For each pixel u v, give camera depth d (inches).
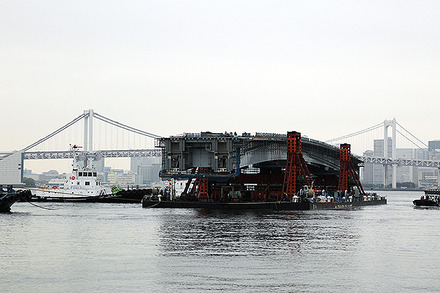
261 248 3597.4
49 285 2637.8
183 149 6737.2
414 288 2637.8
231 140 6771.7
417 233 4522.6
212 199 7293.3
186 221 5191.9
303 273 2886.3
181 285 2637.8
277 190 7672.2
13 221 5064.0
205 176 6811.0
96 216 5689.0
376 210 7514.8
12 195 6186.0
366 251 3553.2
